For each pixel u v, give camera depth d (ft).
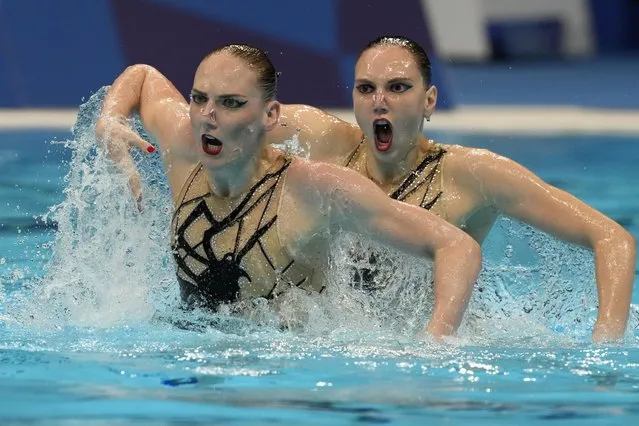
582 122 117.80
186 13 114.83
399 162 44.06
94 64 115.65
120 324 39.88
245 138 38.78
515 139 103.86
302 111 47.52
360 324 40.27
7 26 115.65
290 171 40.16
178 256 41.14
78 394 29.40
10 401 28.60
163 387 30.35
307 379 31.53
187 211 41.06
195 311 40.96
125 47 115.24
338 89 116.98
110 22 115.24
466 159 43.62
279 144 46.73
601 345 38.11
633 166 91.30
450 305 37.65
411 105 42.91
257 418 27.12
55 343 36.58
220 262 40.16
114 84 47.09
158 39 114.93
